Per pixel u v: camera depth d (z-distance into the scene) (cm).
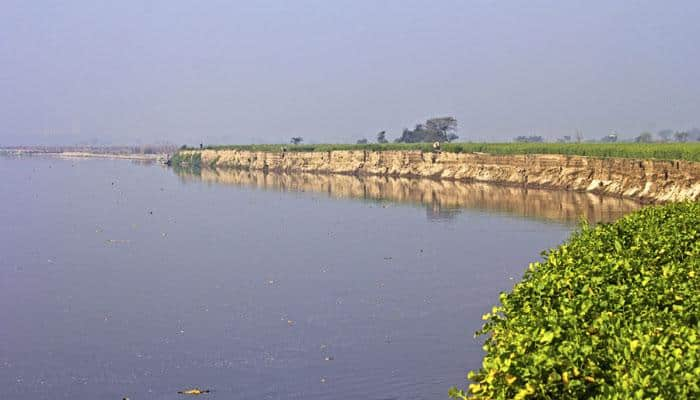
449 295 4344
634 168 9988
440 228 7212
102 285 4725
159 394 2858
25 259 5669
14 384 2969
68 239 6725
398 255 5719
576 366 1211
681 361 1155
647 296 1595
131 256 5809
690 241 2345
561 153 12812
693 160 8806
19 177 16538
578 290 1664
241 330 3675
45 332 3678
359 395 2778
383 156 17925
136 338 3566
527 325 1434
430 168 16162
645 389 1068
